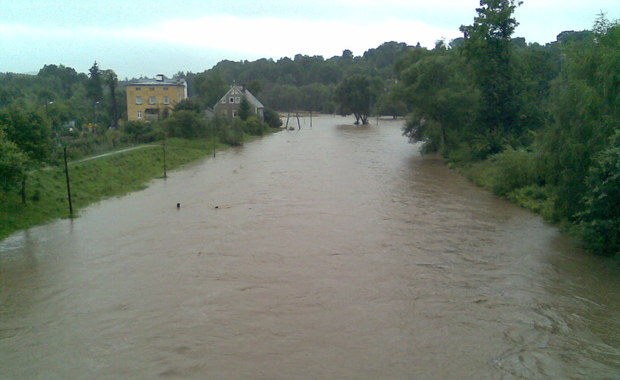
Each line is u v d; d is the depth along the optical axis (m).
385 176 39.47
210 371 12.73
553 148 23.69
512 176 31.61
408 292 17.31
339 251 21.36
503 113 42.53
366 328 14.85
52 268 19.64
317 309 16.05
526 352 13.59
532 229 24.50
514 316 15.61
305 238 23.12
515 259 20.41
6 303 16.56
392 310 15.99
